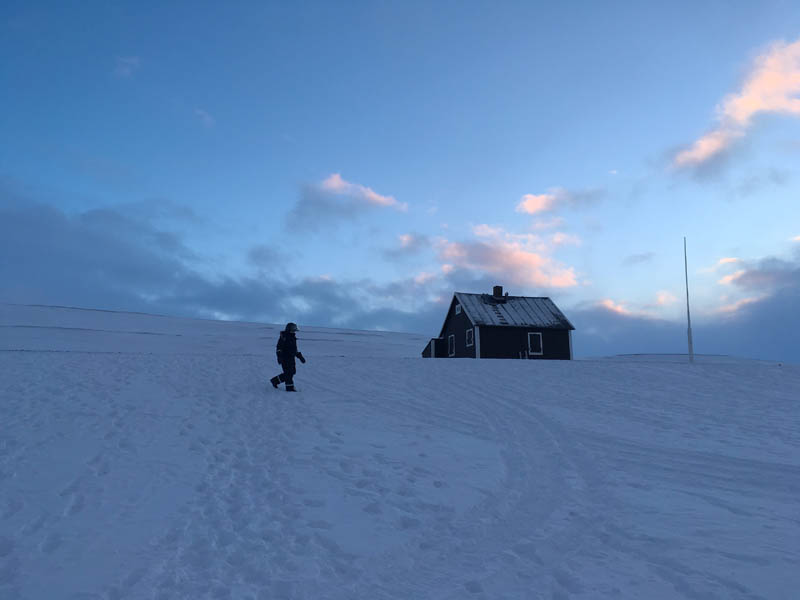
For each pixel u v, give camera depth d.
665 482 8.88
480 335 41.00
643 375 19.36
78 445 10.37
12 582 5.59
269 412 13.78
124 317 90.81
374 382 18.36
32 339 58.62
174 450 10.45
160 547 6.57
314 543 6.78
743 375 18.81
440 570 6.13
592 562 6.14
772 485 8.65
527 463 10.12
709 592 5.31
